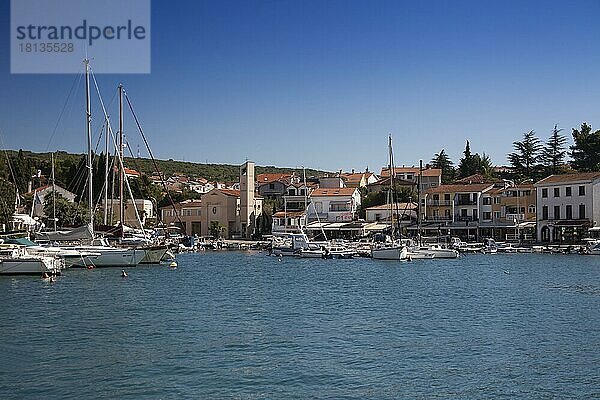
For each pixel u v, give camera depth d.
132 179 151.38
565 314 40.25
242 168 146.50
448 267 80.38
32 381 24.67
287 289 55.62
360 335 33.56
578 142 159.62
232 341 31.83
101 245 72.56
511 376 25.61
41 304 43.94
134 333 33.75
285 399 22.77
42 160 182.00
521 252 105.75
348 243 113.94
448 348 30.42
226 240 138.88
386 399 22.81
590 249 100.50
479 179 154.38
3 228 89.88
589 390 23.83
